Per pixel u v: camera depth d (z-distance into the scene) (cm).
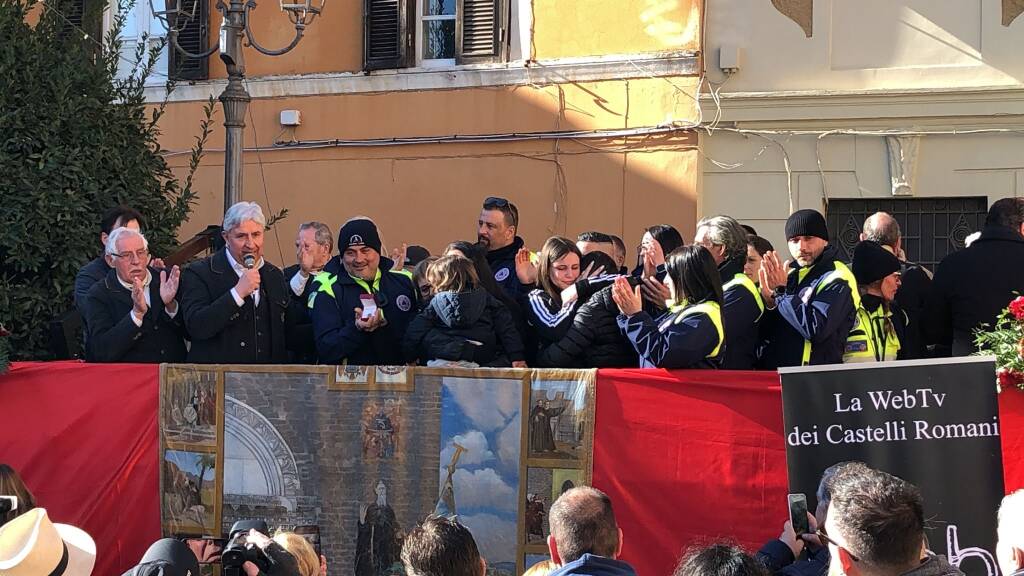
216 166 1274
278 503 576
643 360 551
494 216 731
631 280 607
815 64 1113
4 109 756
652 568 533
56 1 818
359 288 628
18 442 604
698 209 1139
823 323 552
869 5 1102
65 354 700
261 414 581
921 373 486
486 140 1203
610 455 541
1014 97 1062
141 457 593
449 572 369
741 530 527
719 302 542
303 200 1259
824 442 486
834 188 1109
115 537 592
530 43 1194
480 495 555
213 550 571
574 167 1176
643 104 1155
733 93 1129
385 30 1238
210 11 1278
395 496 564
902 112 1091
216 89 1273
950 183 1083
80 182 772
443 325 584
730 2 1135
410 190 1227
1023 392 507
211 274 618
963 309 628
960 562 475
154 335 622
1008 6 1069
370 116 1241
